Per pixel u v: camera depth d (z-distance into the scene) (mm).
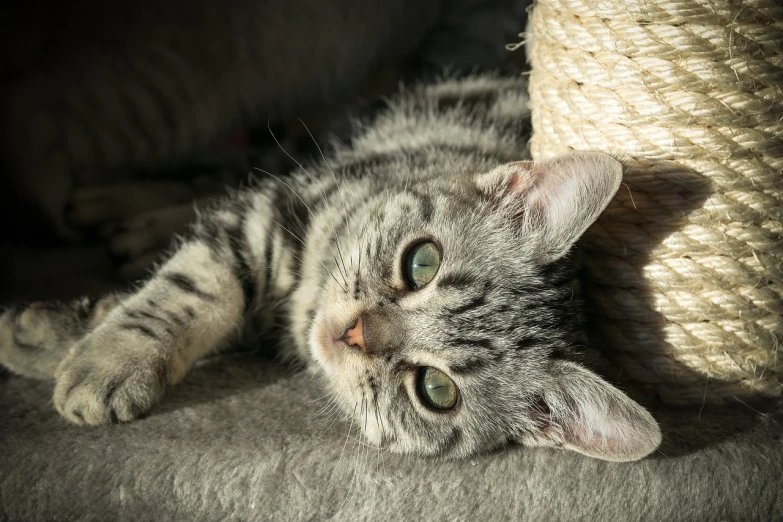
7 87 555
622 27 403
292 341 478
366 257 437
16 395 438
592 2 407
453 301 425
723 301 417
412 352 421
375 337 421
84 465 406
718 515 417
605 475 414
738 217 409
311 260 467
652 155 410
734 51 398
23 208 569
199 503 408
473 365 422
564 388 425
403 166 500
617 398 405
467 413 424
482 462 422
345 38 654
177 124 599
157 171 610
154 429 419
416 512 413
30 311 451
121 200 567
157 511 409
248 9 613
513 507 414
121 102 577
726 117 402
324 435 425
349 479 413
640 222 417
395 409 425
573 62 419
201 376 459
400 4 686
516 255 437
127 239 532
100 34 582
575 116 424
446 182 456
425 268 430
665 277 418
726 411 436
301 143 641
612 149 417
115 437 414
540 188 436
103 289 533
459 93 599
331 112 663
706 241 412
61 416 423
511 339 427
